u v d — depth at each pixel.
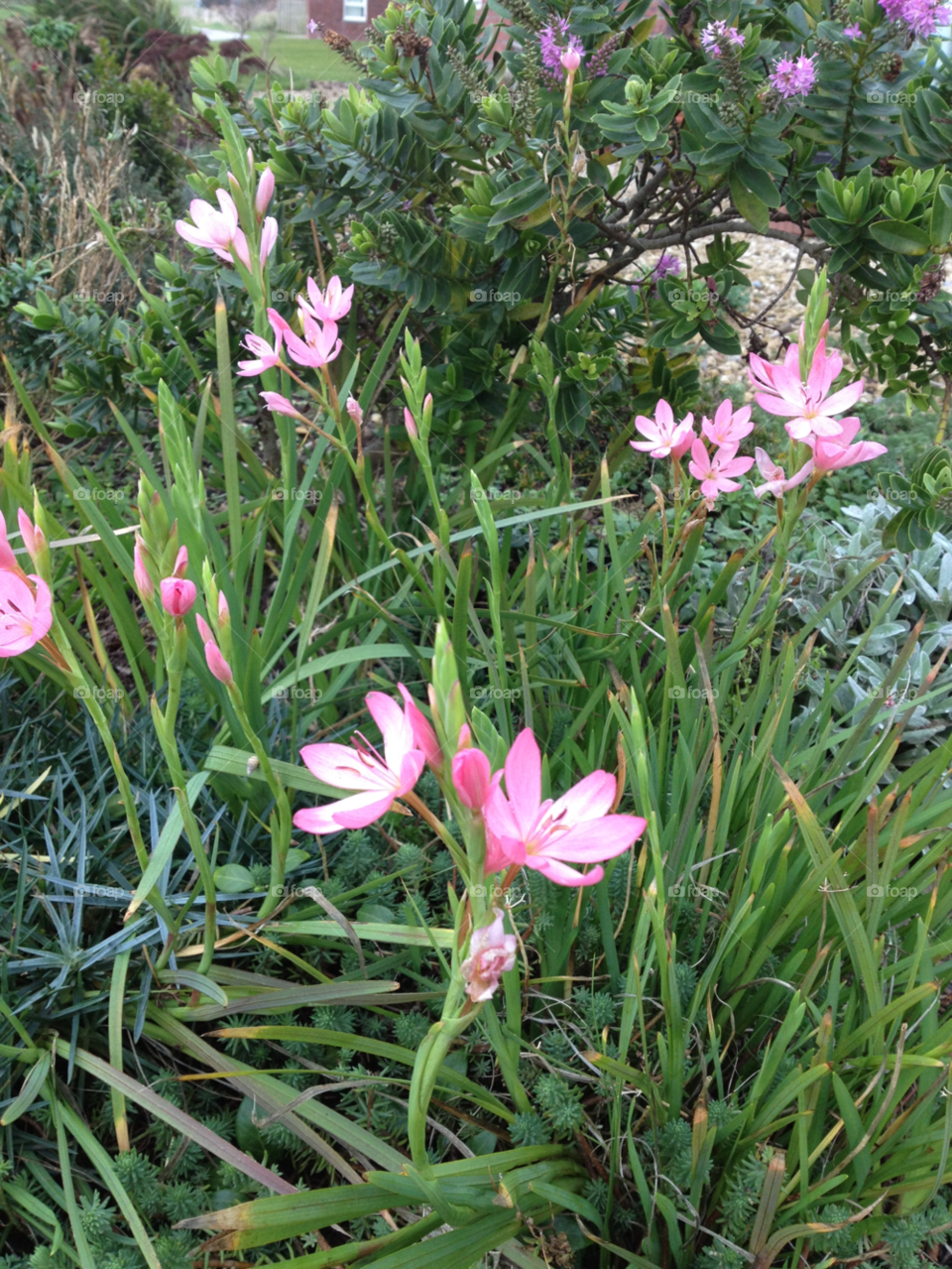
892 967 0.67
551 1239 0.63
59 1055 0.70
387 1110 0.70
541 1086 0.65
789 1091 0.60
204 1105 0.73
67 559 0.98
